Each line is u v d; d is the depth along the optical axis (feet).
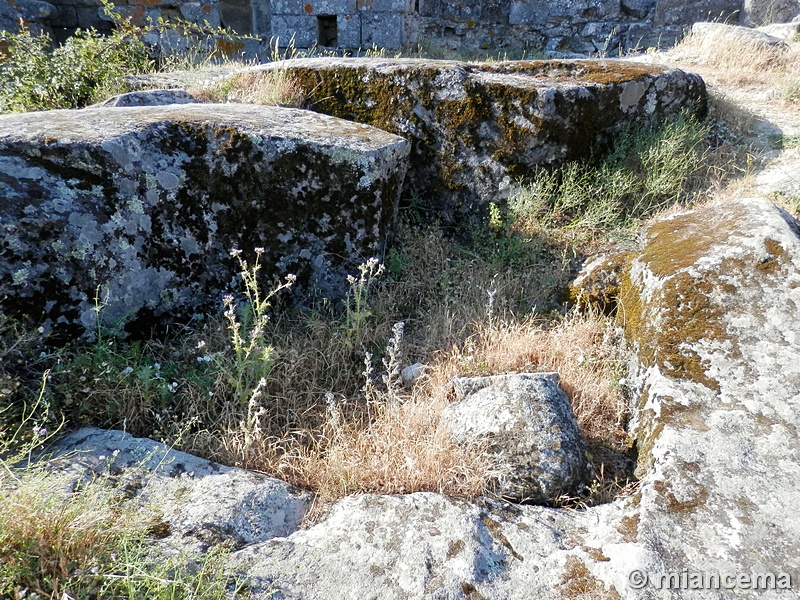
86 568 5.64
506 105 12.95
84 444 7.55
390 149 10.62
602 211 12.96
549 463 7.25
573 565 6.06
